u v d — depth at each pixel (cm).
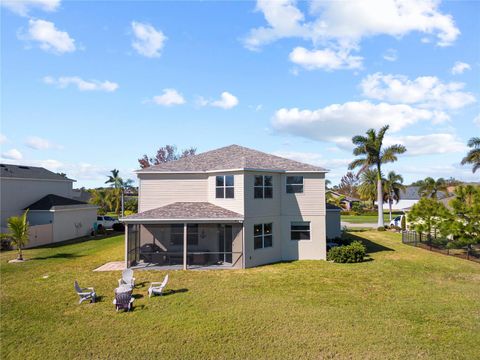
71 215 3378
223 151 2595
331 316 1144
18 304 1298
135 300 1344
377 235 3575
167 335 1004
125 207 6456
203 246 2242
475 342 942
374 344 934
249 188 2059
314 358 862
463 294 1400
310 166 2319
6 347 934
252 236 2038
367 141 4031
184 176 2278
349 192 10781
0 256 2367
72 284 1589
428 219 2625
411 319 1116
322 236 2234
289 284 1575
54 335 1010
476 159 3478
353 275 1750
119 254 2388
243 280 1656
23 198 3203
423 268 1919
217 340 968
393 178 4984
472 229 2095
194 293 1431
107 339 980
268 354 884
